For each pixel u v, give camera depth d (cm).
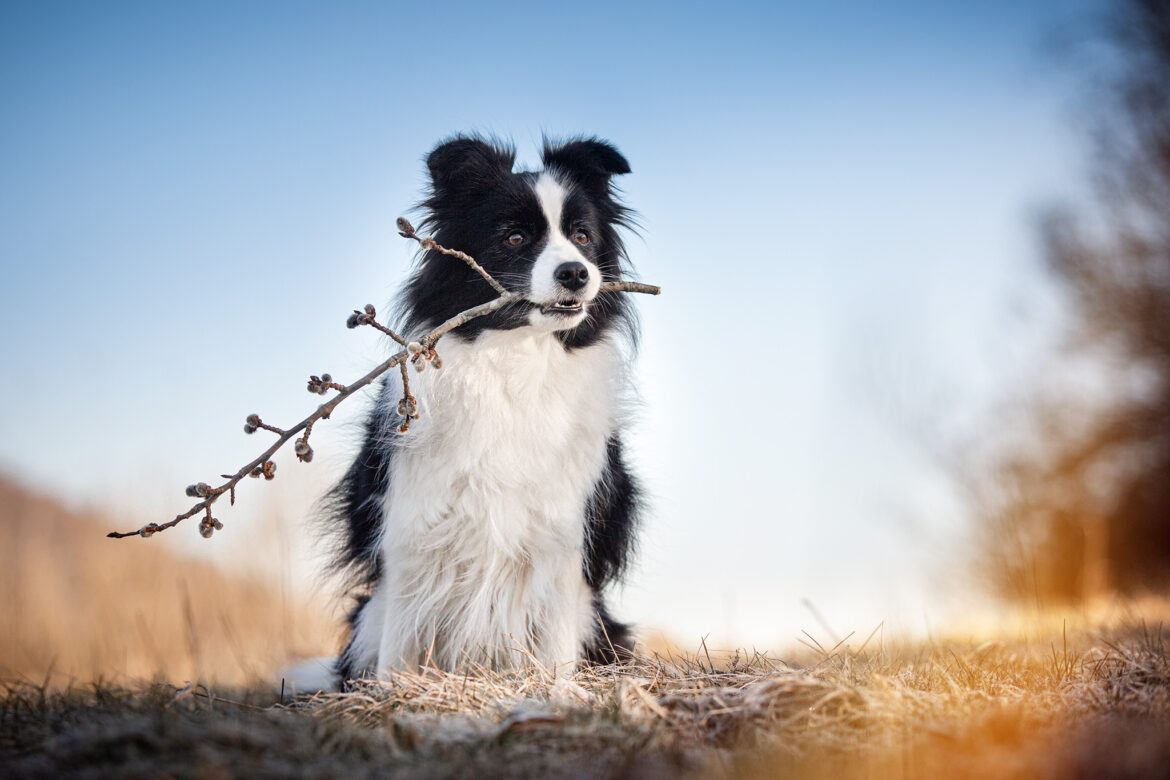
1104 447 1261
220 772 211
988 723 247
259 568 712
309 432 300
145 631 630
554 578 400
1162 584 1063
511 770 225
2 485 819
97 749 227
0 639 648
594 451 411
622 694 275
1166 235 1353
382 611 407
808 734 251
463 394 394
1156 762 204
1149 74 1412
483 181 425
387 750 243
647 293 419
